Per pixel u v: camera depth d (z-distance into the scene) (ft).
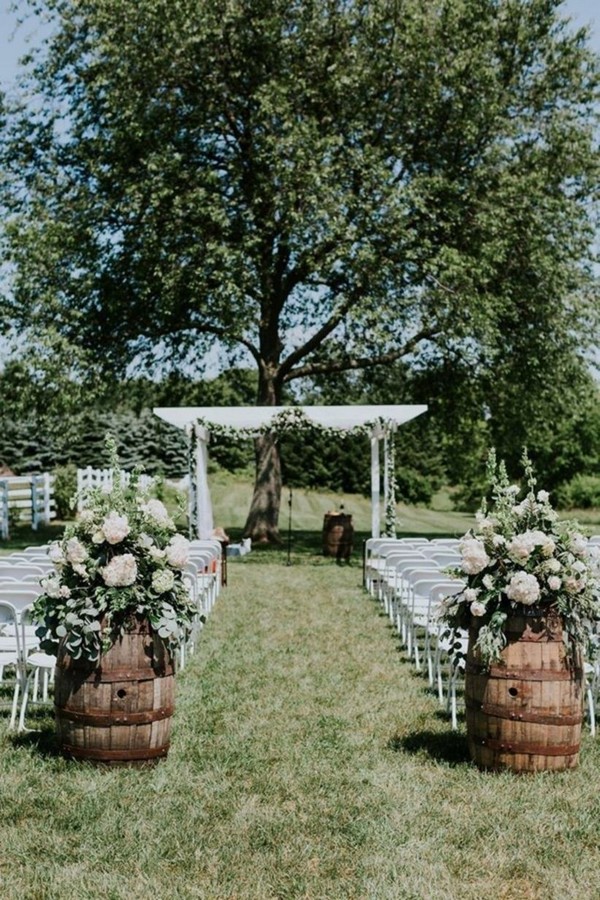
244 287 64.39
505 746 17.93
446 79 67.36
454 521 115.55
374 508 61.82
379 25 67.77
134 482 19.07
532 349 71.46
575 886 13.29
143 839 14.82
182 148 69.67
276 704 23.54
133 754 18.03
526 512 18.47
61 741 18.30
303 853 14.30
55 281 69.62
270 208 67.72
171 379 79.56
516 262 70.69
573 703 17.97
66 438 72.90
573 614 17.72
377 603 42.68
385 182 65.82
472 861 14.06
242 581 51.62
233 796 16.76
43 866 13.82
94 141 68.18
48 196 73.00
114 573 17.48
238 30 67.26
